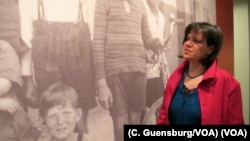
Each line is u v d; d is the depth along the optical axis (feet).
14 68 4.15
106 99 5.30
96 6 5.12
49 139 4.52
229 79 4.55
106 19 5.28
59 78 4.65
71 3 4.77
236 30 11.70
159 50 6.44
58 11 4.63
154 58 6.30
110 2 5.33
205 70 4.72
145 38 6.05
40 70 4.43
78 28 4.87
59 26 4.64
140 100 5.97
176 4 6.95
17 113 4.18
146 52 6.08
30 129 4.32
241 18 11.68
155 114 6.40
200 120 4.47
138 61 5.89
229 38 9.14
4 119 4.06
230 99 4.53
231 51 9.21
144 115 6.09
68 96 4.75
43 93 4.46
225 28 9.04
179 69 5.00
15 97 4.16
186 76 4.85
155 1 6.30
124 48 5.60
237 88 4.56
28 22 4.29
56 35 4.61
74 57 4.83
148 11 6.12
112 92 5.41
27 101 4.28
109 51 5.35
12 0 4.14
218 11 8.80
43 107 4.46
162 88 6.56
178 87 4.83
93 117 5.10
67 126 4.73
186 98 4.64
